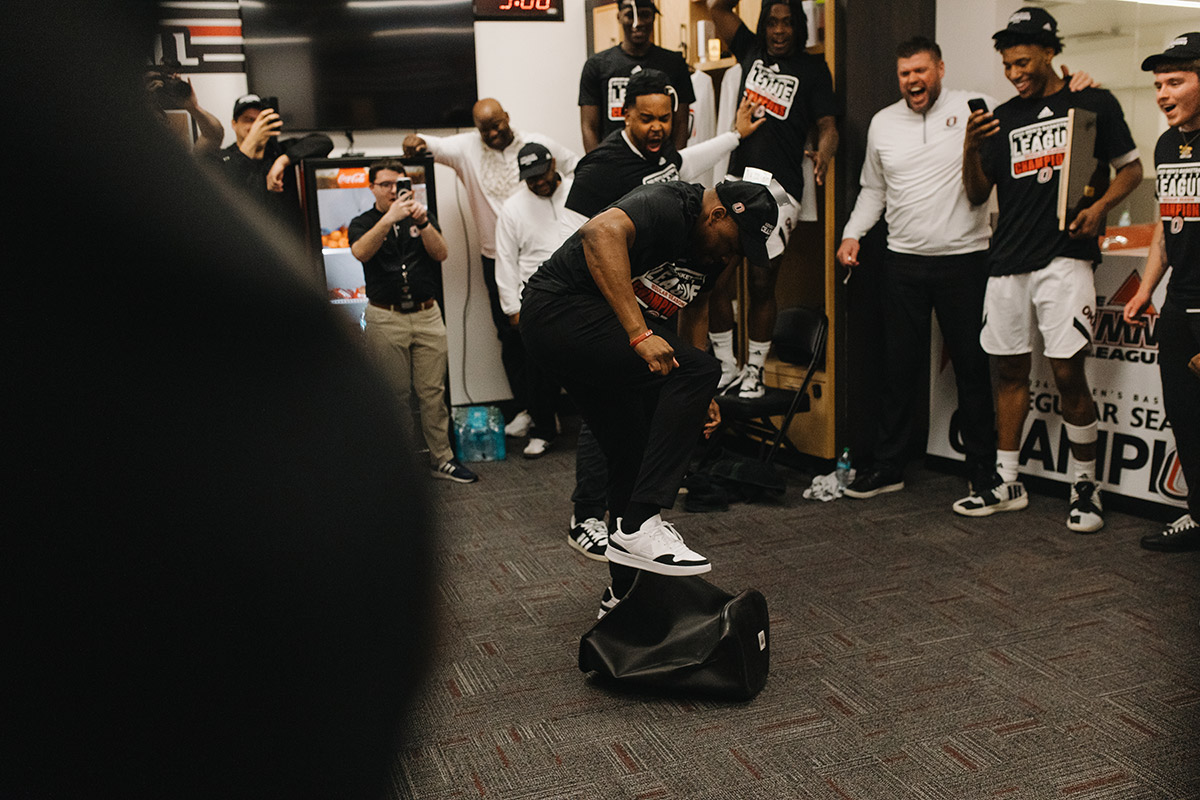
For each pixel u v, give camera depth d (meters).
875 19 4.33
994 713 2.48
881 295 4.43
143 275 0.18
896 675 2.70
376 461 0.22
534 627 3.09
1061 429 4.15
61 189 0.17
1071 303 3.70
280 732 0.20
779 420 4.82
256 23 5.05
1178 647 2.80
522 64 5.65
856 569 3.49
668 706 2.57
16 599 0.18
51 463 0.18
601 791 2.20
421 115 5.43
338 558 0.21
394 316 4.57
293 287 0.21
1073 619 3.02
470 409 5.24
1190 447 3.47
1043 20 3.65
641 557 2.57
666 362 2.36
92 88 0.18
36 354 0.18
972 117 3.74
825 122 4.26
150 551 0.19
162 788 0.19
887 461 4.37
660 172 3.44
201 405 0.19
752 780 2.22
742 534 3.90
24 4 0.17
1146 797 2.11
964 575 3.40
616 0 5.41
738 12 4.99
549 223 4.62
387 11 5.26
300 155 4.64
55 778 0.19
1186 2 4.59
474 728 2.48
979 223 4.05
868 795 2.15
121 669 0.19
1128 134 3.62
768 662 2.72
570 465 5.02
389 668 0.22
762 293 4.45
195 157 0.20
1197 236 3.32
